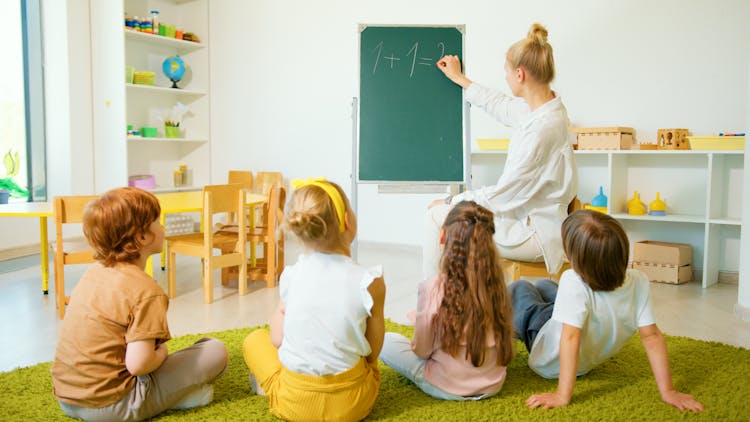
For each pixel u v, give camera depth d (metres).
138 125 5.59
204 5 5.81
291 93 5.45
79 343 1.61
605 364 2.20
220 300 3.29
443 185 3.22
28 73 4.97
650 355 1.87
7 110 4.87
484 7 4.55
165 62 5.57
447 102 3.20
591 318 1.86
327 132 5.29
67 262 2.99
